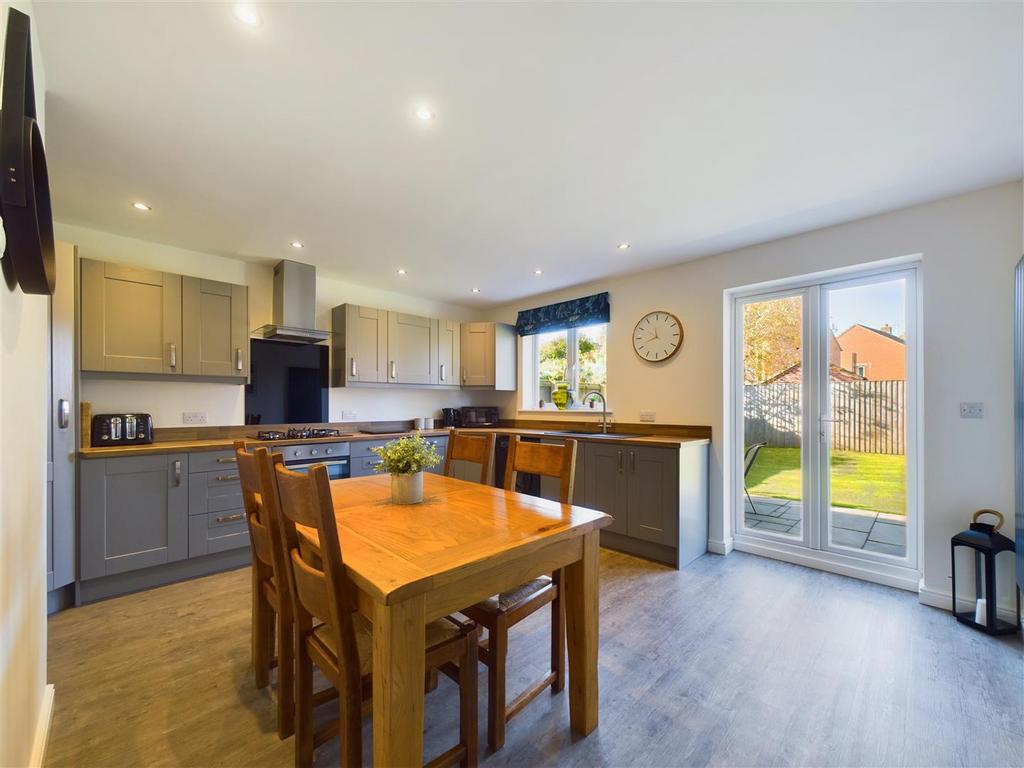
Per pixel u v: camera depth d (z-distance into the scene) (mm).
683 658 1986
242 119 1786
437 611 1136
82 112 1729
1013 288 2287
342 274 4078
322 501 1108
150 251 3219
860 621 2311
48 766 1382
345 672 1150
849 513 2988
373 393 4602
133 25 1312
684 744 1490
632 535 3318
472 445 2367
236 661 1948
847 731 1550
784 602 2539
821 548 3090
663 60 1477
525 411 5125
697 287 3607
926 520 2510
